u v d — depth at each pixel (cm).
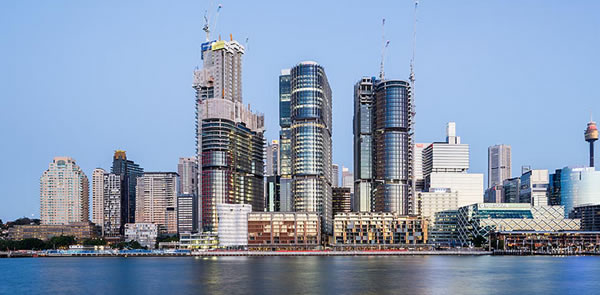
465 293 19288
